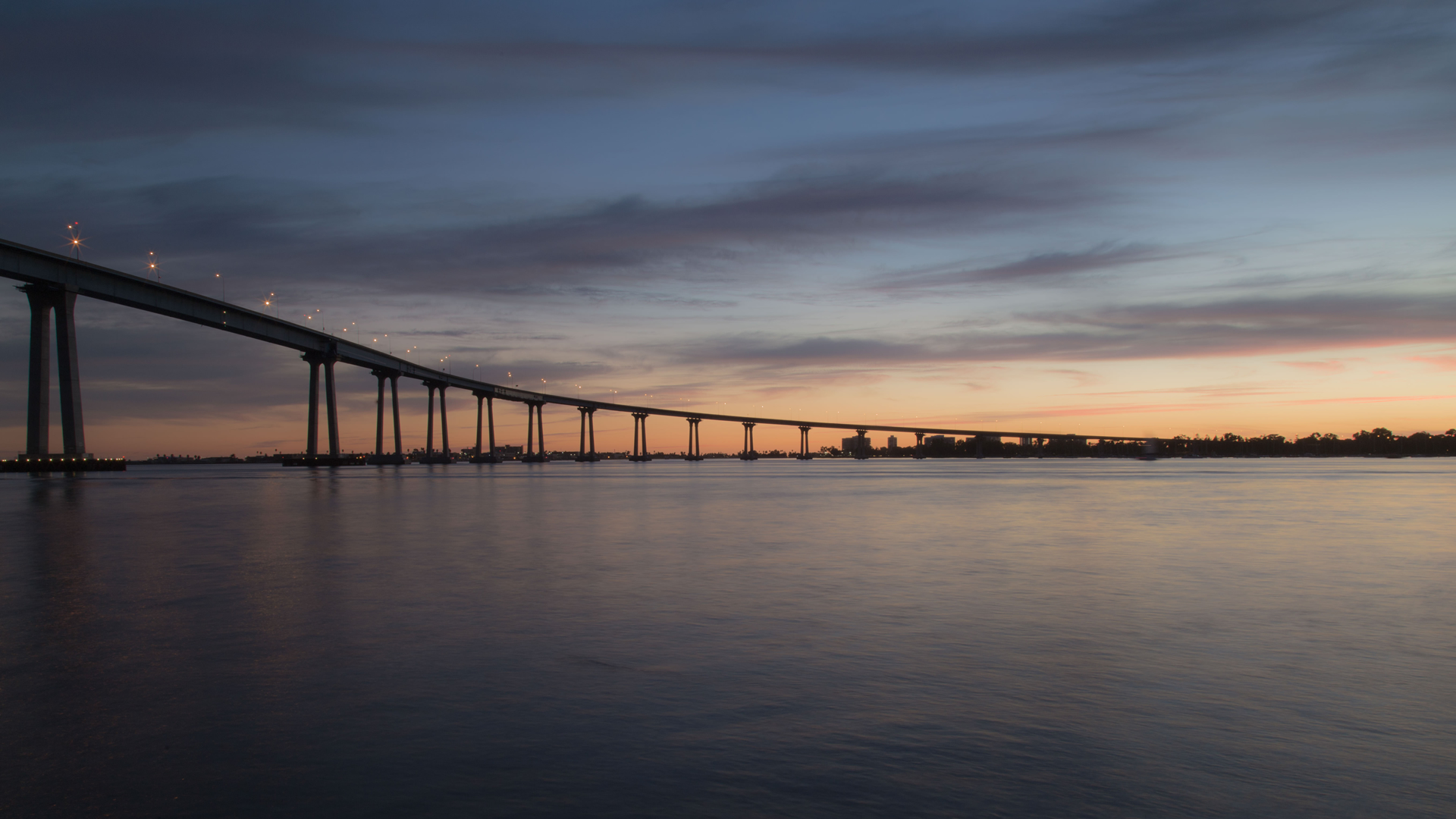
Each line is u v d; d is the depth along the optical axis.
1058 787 8.39
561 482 112.44
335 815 7.83
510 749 9.39
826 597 18.84
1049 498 64.88
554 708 10.81
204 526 37.84
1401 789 8.37
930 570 23.36
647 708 10.79
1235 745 9.54
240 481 116.12
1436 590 19.88
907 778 8.61
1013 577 21.94
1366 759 9.12
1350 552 27.72
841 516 44.53
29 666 12.82
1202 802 8.06
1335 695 11.38
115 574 22.33
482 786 8.42
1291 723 10.26
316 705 10.91
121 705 10.94
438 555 26.67
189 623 15.83
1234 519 42.19
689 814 7.83
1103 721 10.32
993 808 7.93
